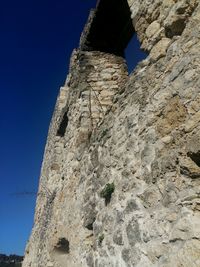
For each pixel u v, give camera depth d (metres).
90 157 5.42
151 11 3.93
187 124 3.05
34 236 9.23
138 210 3.65
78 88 6.77
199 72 3.05
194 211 2.84
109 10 6.30
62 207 6.61
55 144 8.70
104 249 4.34
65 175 6.81
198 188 2.88
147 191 3.52
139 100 4.04
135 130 4.02
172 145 3.24
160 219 3.22
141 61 4.20
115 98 4.78
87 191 5.27
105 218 4.46
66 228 6.09
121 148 4.32
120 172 4.24
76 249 5.36
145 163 3.65
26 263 9.78
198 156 2.89
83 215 5.24
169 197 3.14
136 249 3.57
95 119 6.35
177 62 3.39
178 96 3.27
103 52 7.06
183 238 2.87
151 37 3.90
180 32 3.56
